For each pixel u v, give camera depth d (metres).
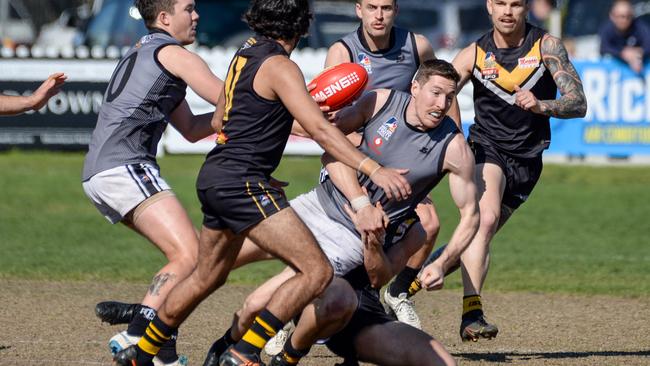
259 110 20.11
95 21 75.75
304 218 21.98
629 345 27.48
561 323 30.47
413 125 21.33
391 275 22.08
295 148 67.38
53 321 29.36
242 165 20.19
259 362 20.44
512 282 37.06
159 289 22.27
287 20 20.44
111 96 23.55
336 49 26.83
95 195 23.41
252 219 20.05
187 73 23.25
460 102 61.69
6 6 118.12
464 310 25.45
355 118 21.67
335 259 21.59
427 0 83.88
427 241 26.45
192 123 24.97
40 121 66.50
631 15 62.47
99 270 38.25
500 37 27.06
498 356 26.03
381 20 26.08
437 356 20.31
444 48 81.50
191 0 24.41
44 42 101.19
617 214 52.12
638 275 38.41
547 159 69.38
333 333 21.14
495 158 26.91
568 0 81.19
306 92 19.89
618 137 63.72
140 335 22.17
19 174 60.59
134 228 23.64
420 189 21.72
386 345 20.84
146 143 23.47
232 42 72.00
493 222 25.86
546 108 25.31
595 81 63.47
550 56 26.58
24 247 42.72
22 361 24.23
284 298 20.05
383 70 26.67
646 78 62.84
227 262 21.08
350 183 21.03
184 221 22.84
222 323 29.62
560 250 43.59
